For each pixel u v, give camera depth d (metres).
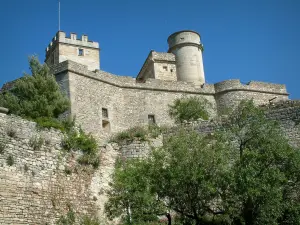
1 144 20.25
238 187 19.11
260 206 18.97
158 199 19.92
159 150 21.09
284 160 20.38
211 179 19.69
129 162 22.98
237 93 46.47
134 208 20.56
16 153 20.61
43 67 33.66
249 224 19.09
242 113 24.34
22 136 21.23
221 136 21.84
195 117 40.66
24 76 32.47
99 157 24.41
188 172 19.52
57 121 25.23
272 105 27.66
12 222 19.22
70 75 38.69
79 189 22.50
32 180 20.69
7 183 19.73
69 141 23.08
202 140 21.11
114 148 25.95
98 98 39.94
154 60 53.34
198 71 55.56
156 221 22.16
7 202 19.41
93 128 38.19
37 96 30.58
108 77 41.72
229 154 21.00
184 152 20.12
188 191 19.66
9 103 29.80
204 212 20.19
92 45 55.34
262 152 20.75
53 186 21.42
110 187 23.83
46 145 22.03
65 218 21.11
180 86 45.59
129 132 27.20
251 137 21.50
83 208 22.22
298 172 20.14
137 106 42.34
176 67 55.47
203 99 44.72
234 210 19.61
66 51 53.31
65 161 22.55
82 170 23.14
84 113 38.16
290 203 19.97
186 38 56.44
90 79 40.12
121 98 41.97
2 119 20.89
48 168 21.59
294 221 19.47
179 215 22.41
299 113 26.38
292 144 25.88
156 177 20.05
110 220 22.58
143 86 43.50
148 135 27.20
